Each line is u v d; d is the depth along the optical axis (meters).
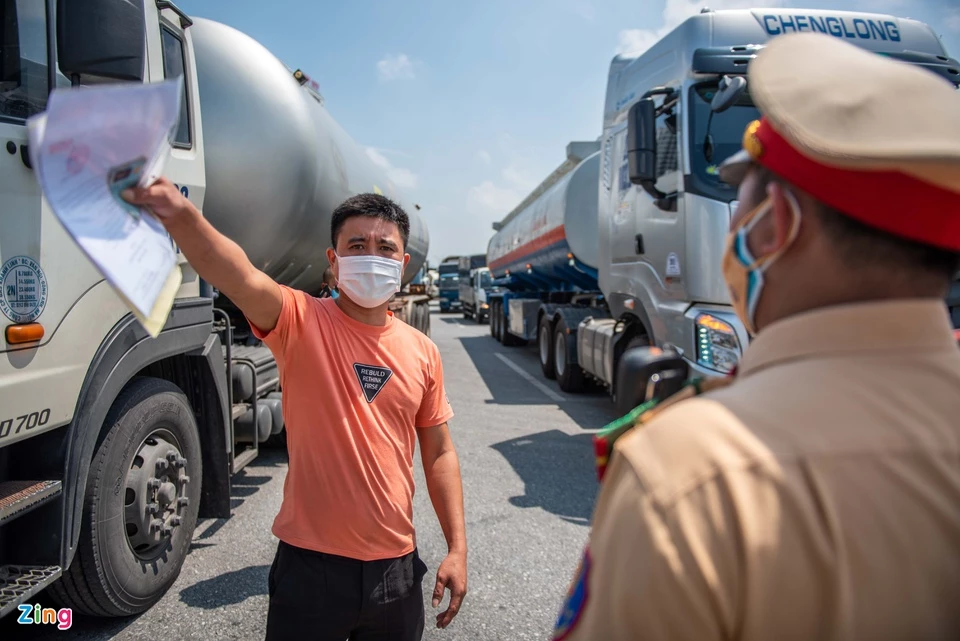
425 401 1.83
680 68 4.84
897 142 0.58
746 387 0.67
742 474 0.58
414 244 11.12
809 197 0.68
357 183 6.27
